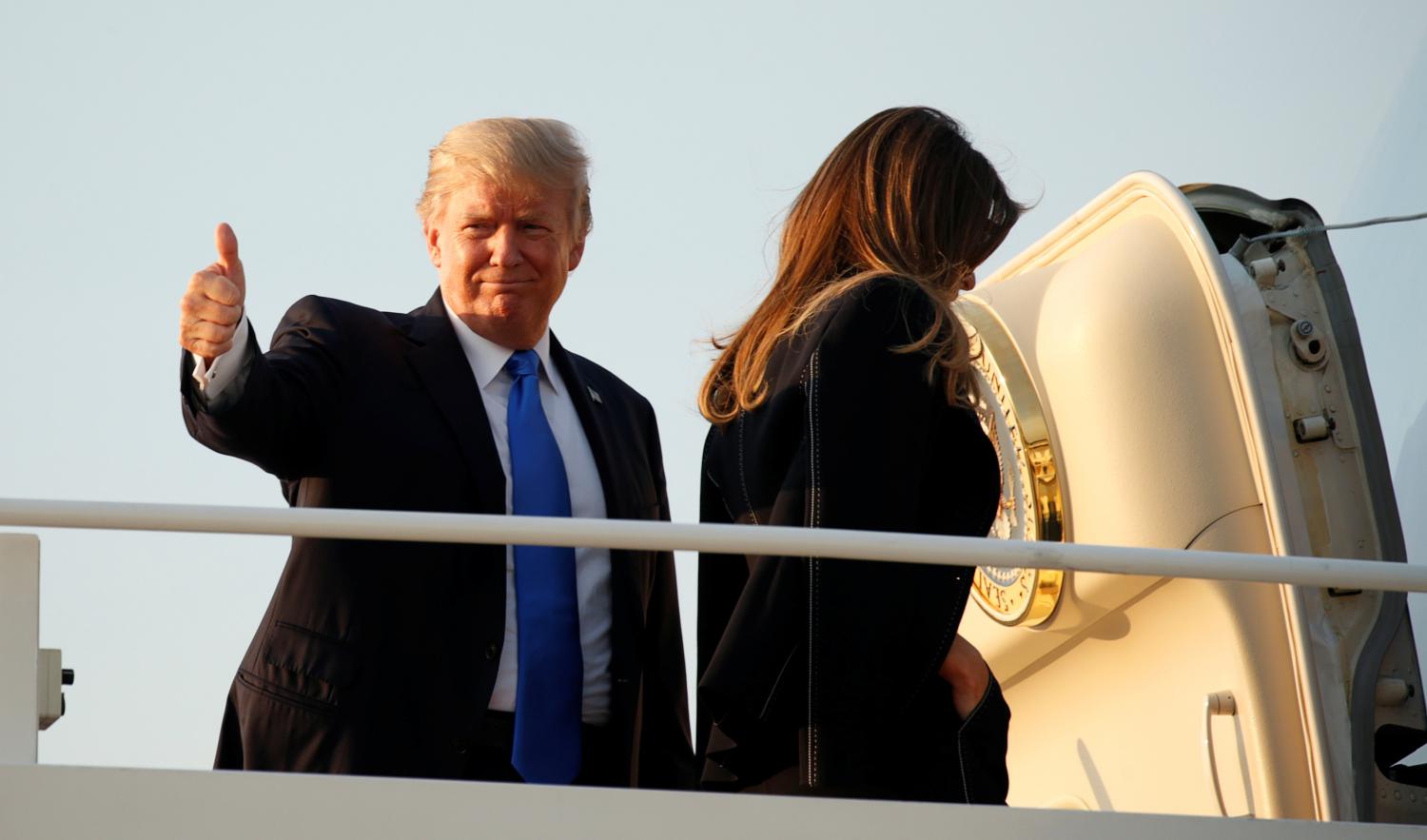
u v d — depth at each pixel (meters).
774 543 10.47
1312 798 16.09
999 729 11.92
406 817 9.96
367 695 12.76
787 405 12.02
